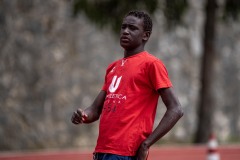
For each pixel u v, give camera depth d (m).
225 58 61.19
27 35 49.09
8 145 46.91
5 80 47.84
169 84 11.23
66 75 50.44
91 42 51.88
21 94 48.47
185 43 57.88
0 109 47.22
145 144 10.95
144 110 11.32
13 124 47.56
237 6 45.97
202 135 45.84
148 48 54.56
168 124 11.01
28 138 47.94
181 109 11.12
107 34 52.66
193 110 57.75
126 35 11.69
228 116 61.06
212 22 45.59
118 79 11.57
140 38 11.76
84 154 40.44
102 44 52.41
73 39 51.03
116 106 11.32
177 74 56.88
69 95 50.44
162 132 11.00
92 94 51.66
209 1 45.69
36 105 48.94
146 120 11.30
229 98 61.28
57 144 49.22
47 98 49.38
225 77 61.06
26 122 48.28
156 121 54.50
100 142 11.35
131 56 11.73
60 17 50.62
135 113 11.23
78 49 51.22
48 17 50.09
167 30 46.12
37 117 48.84
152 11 42.19
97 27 43.78
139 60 11.55
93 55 51.94
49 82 49.62
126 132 11.12
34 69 49.03
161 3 42.72
